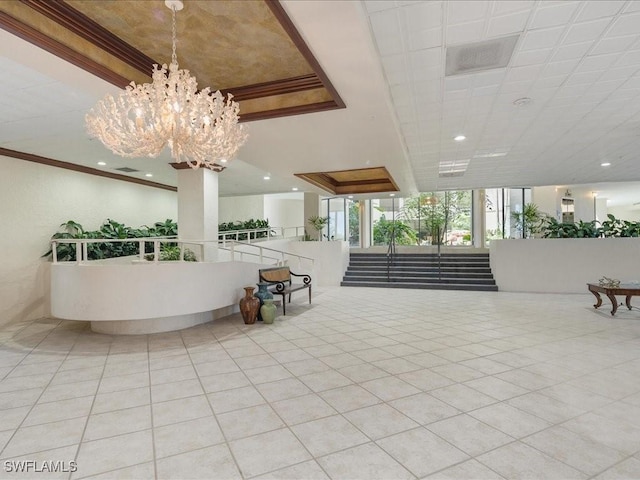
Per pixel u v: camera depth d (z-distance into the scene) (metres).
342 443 2.15
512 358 3.67
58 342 4.38
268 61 3.51
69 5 2.61
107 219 7.75
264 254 9.29
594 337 4.46
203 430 2.30
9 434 2.27
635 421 2.38
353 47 2.76
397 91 3.92
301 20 2.41
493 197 13.65
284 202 15.81
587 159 7.05
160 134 3.24
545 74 3.54
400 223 14.15
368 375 3.23
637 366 3.42
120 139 3.38
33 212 6.16
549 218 9.73
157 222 9.17
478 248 11.23
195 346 4.16
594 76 3.58
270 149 5.81
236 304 5.89
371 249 12.20
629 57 3.22
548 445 2.11
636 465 1.92
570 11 2.59
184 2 2.59
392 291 8.83
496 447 2.09
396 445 2.12
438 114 4.60
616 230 8.27
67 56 2.78
